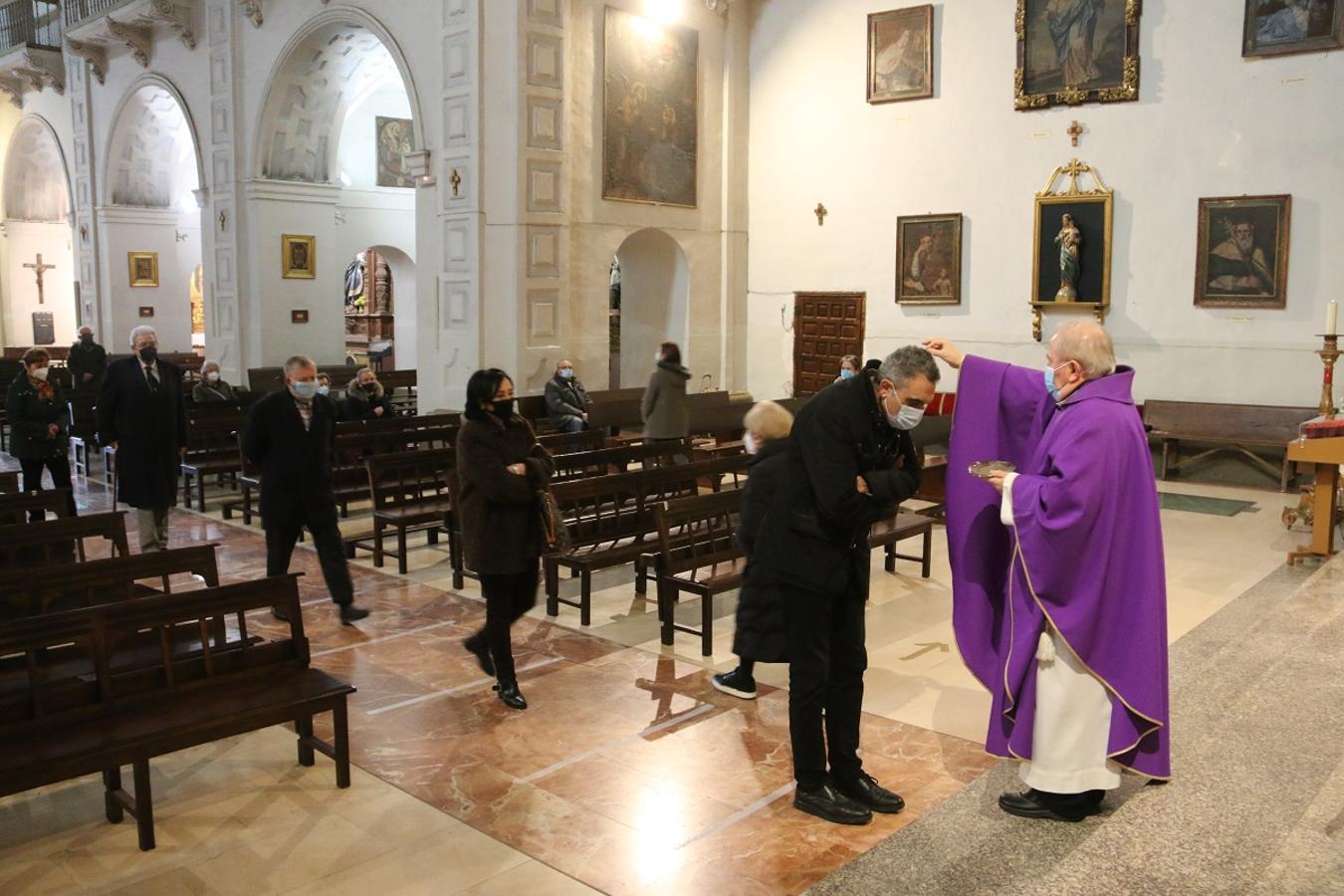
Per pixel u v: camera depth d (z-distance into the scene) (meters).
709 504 6.91
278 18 16.92
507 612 5.58
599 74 14.55
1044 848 3.92
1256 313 12.63
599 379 15.05
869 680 6.07
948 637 6.87
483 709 5.58
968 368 4.47
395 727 5.34
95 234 22.72
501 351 14.12
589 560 6.99
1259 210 12.48
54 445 9.93
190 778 4.77
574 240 14.55
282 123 17.80
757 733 5.27
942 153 14.81
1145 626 3.90
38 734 4.08
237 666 4.67
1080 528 3.83
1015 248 14.31
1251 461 12.66
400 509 8.71
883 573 8.53
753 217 16.86
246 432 6.72
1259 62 12.38
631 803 4.51
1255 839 3.91
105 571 4.94
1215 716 5.15
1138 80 13.16
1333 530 8.82
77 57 22.28
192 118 19.14
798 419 4.16
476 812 4.43
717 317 16.78
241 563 8.73
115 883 3.85
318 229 18.62
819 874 3.92
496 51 13.72
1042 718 4.02
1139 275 13.38
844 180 15.80
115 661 4.80
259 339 18.16
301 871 3.95
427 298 14.95
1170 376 13.27
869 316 15.73
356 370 18.81
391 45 15.03
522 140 13.70
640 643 6.70
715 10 16.02
